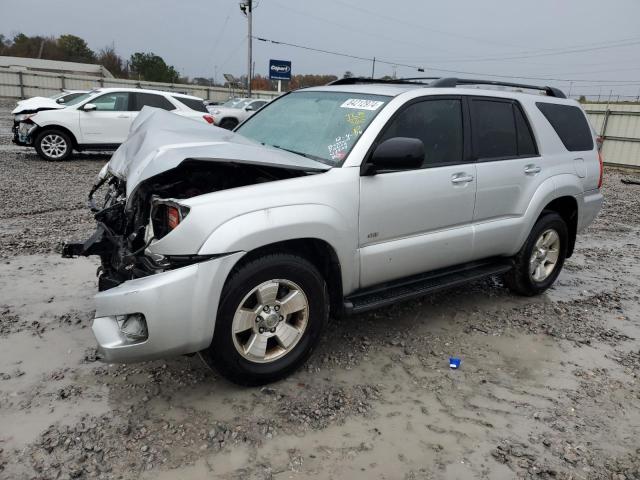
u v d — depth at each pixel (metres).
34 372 3.42
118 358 2.89
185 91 43.19
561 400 3.44
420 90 3.98
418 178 3.82
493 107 4.50
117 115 12.68
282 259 3.21
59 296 4.60
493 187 4.37
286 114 4.38
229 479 2.59
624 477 2.75
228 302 3.06
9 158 12.50
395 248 3.77
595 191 5.51
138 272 3.10
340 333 4.23
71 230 6.60
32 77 36.75
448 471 2.73
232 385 3.39
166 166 2.96
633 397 3.52
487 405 3.34
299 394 3.34
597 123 18.58
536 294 5.24
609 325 4.69
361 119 3.77
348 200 3.44
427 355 3.94
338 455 2.80
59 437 2.81
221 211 2.96
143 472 2.60
